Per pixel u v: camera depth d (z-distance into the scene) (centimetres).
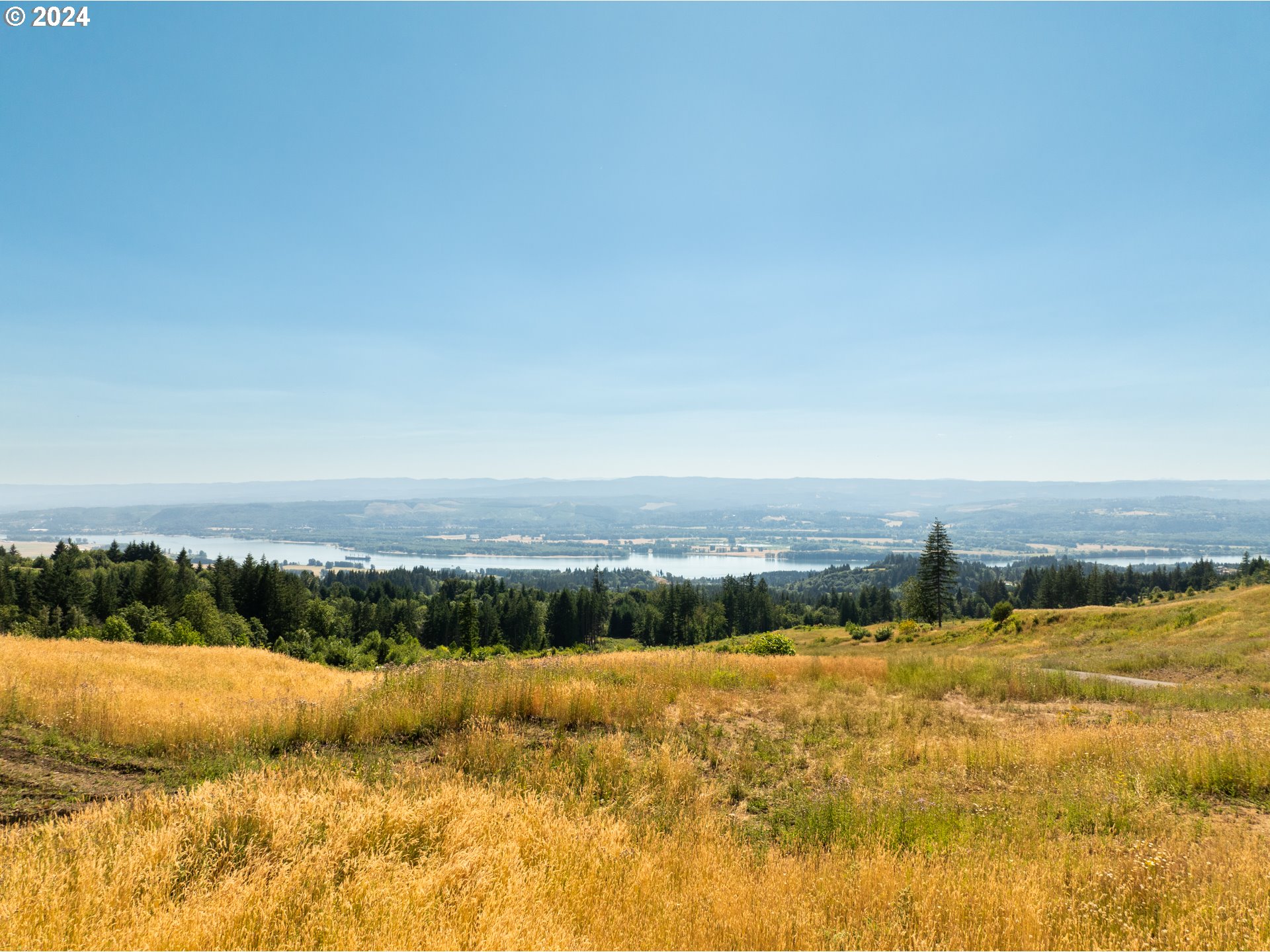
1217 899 462
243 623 7169
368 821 544
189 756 826
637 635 12950
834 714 1225
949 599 6969
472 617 9294
